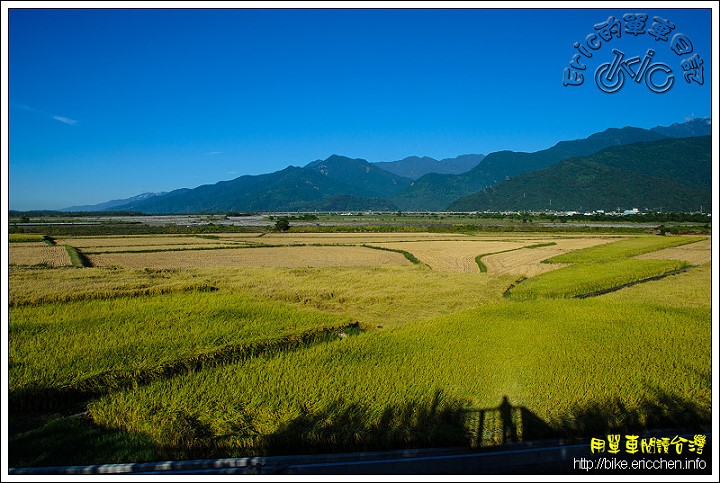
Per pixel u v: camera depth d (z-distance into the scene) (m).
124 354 15.67
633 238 71.31
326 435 10.64
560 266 43.84
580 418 11.27
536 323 20.06
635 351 15.91
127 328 18.88
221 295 25.97
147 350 16.12
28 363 14.62
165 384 13.11
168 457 10.13
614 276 35.12
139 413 11.50
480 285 32.91
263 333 18.56
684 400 11.95
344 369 14.23
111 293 25.12
